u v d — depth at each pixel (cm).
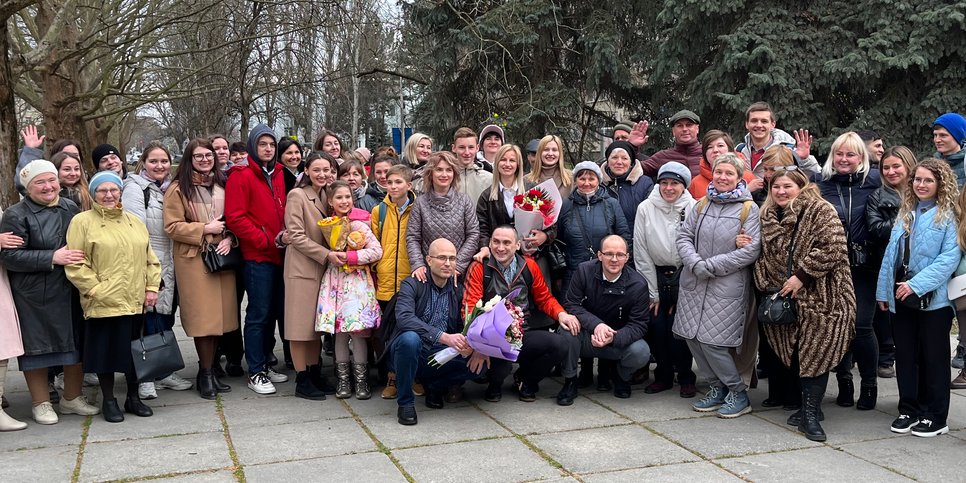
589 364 563
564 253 560
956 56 1088
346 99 2520
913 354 447
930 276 423
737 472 381
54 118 1328
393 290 526
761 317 450
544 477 373
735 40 1147
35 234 446
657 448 419
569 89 1460
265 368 550
